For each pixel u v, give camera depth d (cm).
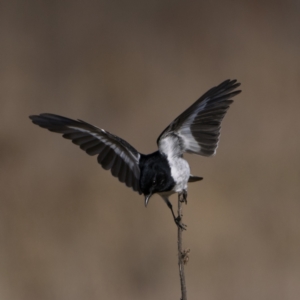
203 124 691
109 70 1941
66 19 2167
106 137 686
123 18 2191
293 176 1423
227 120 1680
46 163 1519
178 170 696
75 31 2122
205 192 1357
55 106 1817
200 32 2106
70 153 1552
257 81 1867
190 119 687
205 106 686
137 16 2202
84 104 1823
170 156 699
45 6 2208
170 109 1791
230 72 1922
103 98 1845
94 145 684
